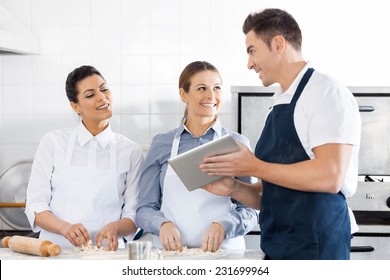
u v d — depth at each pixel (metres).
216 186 1.96
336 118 1.72
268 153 1.87
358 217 2.86
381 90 2.86
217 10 3.33
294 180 1.72
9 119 3.37
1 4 3.34
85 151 2.31
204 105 2.13
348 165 1.77
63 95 3.37
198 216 2.10
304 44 3.31
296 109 1.79
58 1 3.35
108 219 2.29
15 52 3.22
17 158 3.38
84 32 3.35
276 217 1.83
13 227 3.24
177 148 2.18
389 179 3.19
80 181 2.28
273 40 1.83
